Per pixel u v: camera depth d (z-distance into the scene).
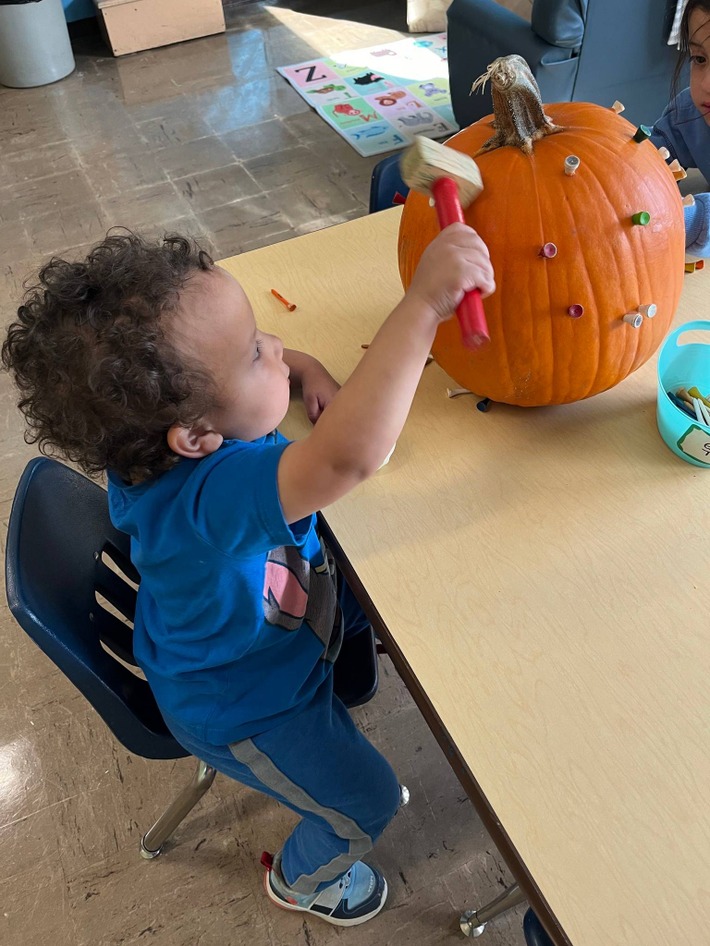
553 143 0.78
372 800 0.93
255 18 4.13
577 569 0.75
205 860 1.27
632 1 2.21
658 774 0.60
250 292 1.12
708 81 1.13
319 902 1.15
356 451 0.61
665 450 0.86
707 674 0.66
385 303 1.09
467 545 0.78
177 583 0.71
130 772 1.37
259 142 3.15
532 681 0.67
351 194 2.81
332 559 1.02
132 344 0.60
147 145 3.20
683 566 0.74
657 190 0.79
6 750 1.42
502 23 2.43
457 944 1.16
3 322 2.35
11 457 1.94
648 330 0.83
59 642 0.79
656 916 0.53
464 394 0.95
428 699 0.66
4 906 1.24
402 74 3.52
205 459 0.67
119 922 1.21
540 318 0.79
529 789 0.60
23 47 3.55
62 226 2.78
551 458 0.86
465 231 0.64
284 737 0.86
